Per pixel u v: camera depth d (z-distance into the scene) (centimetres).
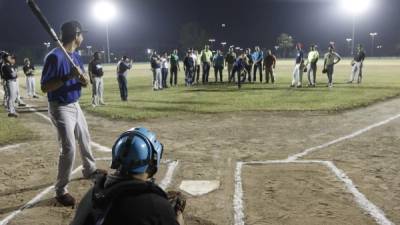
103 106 1402
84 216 204
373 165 660
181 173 634
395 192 538
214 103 1406
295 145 805
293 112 1196
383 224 445
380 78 2438
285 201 512
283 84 2100
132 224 193
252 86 2019
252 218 464
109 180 213
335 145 799
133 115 1183
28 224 463
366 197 521
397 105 1319
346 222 450
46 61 501
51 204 523
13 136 938
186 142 848
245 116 1150
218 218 466
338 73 3055
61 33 529
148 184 205
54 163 711
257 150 771
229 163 686
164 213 199
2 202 530
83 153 590
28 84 1888
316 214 471
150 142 225
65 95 516
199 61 2359
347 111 1209
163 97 1636
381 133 905
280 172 629
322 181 584
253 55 2250
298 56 1875
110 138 909
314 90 1756
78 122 560
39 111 1393
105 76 3519
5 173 654
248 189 557
